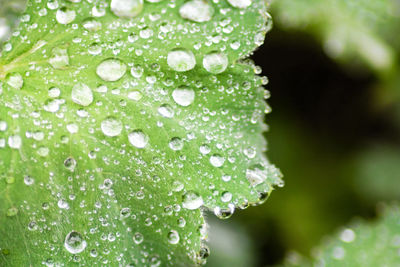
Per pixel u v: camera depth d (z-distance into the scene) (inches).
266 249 8.9
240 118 6.9
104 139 6.9
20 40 6.9
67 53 6.9
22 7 7.2
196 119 6.9
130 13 6.8
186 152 6.9
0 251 6.8
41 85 6.9
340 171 9.4
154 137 6.9
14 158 6.9
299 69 9.5
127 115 6.9
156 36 6.8
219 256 8.5
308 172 9.3
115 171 6.9
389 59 9.2
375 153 9.7
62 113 6.9
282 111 9.7
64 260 6.8
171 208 6.9
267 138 9.4
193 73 6.9
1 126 6.9
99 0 6.9
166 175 6.9
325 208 9.2
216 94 6.9
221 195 6.8
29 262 6.8
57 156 6.9
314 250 8.6
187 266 6.8
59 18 6.9
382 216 8.6
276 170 6.9
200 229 6.8
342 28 8.8
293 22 8.5
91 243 6.8
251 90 6.9
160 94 6.9
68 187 6.9
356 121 9.9
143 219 6.9
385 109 9.8
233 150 6.9
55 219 6.9
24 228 6.8
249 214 9.0
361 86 9.6
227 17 6.8
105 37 6.9
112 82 6.9
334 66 9.4
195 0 6.8
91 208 6.9
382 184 9.4
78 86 6.9
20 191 6.9
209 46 6.8
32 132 6.9
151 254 6.9
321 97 9.8
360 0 8.6
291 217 9.1
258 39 6.8
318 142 9.6
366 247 8.4
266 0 6.8
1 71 6.9
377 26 8.8
